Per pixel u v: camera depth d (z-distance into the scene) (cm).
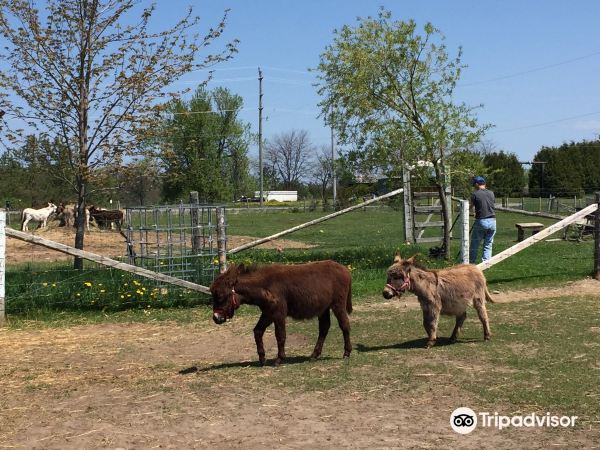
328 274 869
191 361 925
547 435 584
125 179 1642
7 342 1072
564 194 6631
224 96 7294
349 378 777
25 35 1496
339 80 1842
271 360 895
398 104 1825
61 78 1549
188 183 6331
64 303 1315
